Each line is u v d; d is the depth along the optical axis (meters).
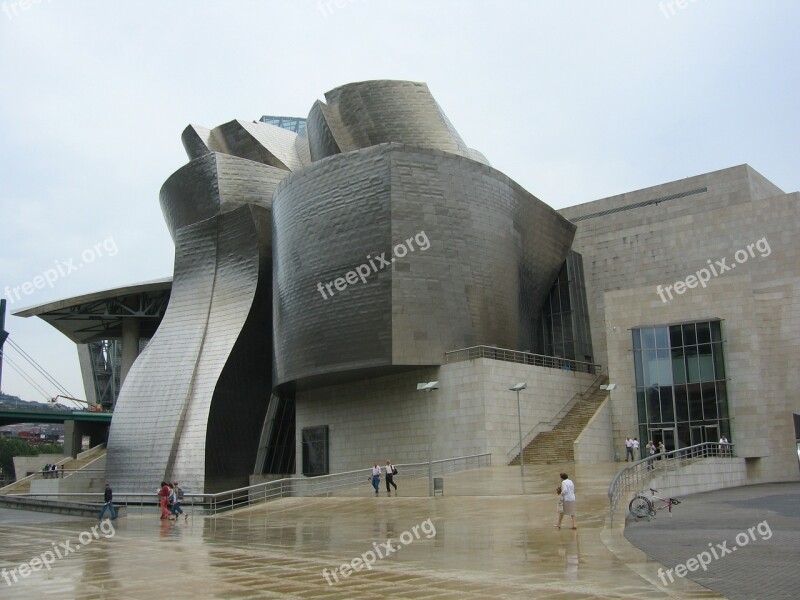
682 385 34.62
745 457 32.56
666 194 47.44
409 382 35.38
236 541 15.98
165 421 42.53
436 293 34.53
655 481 23.34
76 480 52.59
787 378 33.44
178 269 46.84
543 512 18.47
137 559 12.87
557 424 36.00
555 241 42.34
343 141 44.06
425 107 44.22
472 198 36.28
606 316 36.88
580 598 8.22
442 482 24.78
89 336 66.88
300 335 36.88
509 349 36.53
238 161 45.22
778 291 34.97
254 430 43.56
